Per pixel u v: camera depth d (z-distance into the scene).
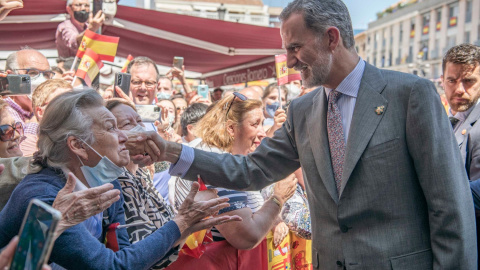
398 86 1.99
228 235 2.43
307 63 2.04
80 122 1.76
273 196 2.66
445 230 1.87
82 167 1.79
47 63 3.59
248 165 2.36
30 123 3.05
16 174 2.06
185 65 8.48
